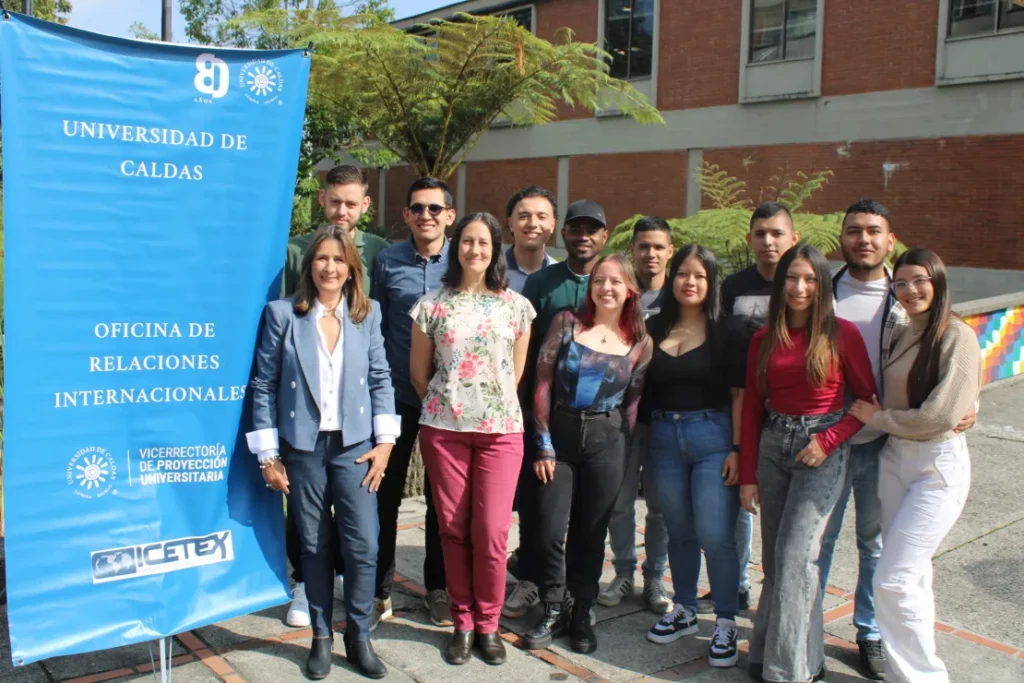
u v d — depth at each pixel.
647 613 4.30
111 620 3.13
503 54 12.20
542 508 3.85
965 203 13.13
